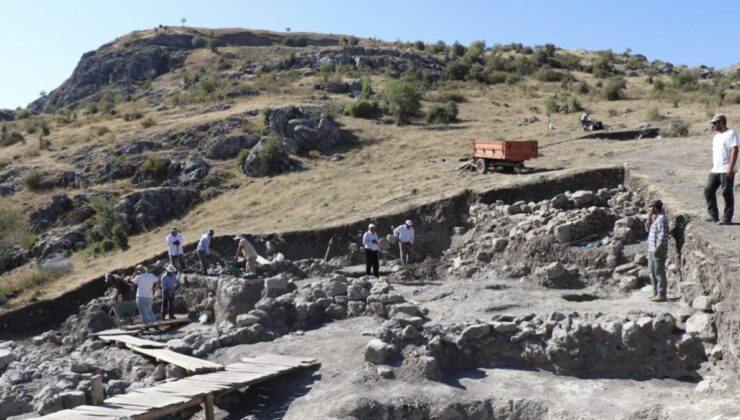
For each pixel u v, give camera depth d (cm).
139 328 1797
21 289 2691
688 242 1331
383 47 8300
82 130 5159
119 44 10769
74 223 3666
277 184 3516
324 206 2884
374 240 1917
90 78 10019
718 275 1130
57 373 1417
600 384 1125
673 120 3659
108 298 2150
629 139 3312
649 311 1268
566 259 1683
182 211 3562
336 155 3862
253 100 5359
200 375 1212
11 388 1318
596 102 5106
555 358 1197
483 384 1154
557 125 3966
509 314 1372
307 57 7462
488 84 6500
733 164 1277
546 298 1516
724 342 1077
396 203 2548
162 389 1132
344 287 1669
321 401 1117
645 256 1555
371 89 5459
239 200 3438
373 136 4178
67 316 2264
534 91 5934
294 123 4069
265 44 10725
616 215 1758
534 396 1094
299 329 1554
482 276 1814
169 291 1906
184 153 4125
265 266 1989
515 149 2606
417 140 3991
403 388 1131
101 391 1127
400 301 1549
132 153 4275
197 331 1627
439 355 1223
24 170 4253
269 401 1180
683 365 1127
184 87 7231
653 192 1759
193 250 2405
